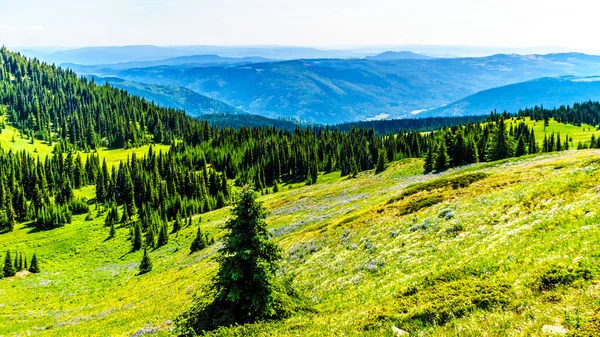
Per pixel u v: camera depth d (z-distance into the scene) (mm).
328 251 37375
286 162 190250
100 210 160375
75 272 92250
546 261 15625
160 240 102500
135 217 143875
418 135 195250
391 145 182625
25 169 184250
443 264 21688
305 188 127750
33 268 94062
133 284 63344
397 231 33688
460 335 12227
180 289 44500
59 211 144250
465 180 45406
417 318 14836
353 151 187750
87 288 71250
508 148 99062
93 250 112125
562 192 25672
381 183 87188
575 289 12453
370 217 42781
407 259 25812
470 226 27297
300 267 35906
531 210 25344
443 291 16594
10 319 48688
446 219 31453
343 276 28000
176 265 68062
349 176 142250
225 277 22016
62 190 174875
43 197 171875
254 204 22531
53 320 47312
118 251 107312
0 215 142625
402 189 64875
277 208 91688
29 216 154875
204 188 157000
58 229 139750
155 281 58562
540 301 12680
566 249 16000
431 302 15750
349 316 18219
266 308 21344
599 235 15883
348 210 62281
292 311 21828
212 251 66625
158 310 37625
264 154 197375
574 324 10234
